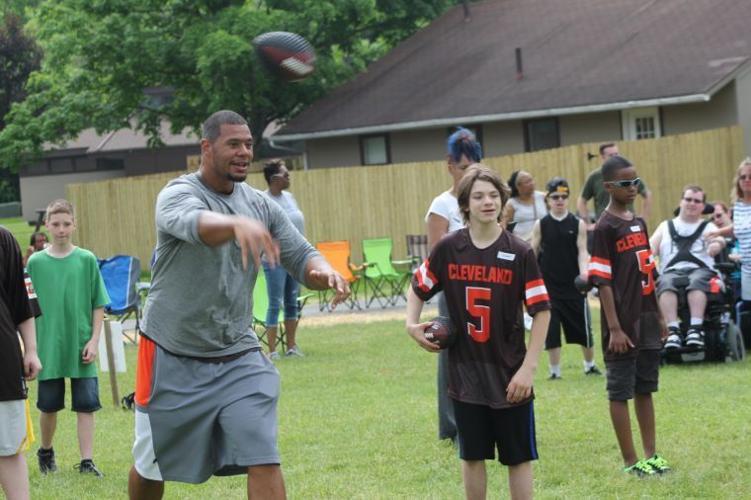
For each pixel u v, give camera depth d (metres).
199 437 6.98
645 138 36.09
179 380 6.95
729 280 16.41
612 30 40.28
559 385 14.31
